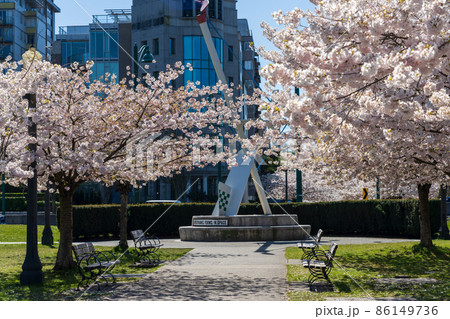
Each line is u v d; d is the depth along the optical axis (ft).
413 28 23.82
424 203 59.11
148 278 43.21
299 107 25.29
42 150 39.96
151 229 100.78
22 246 77.51
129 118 48.11
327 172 52.39
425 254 56.34
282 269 47.70
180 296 34.09
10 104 38.91
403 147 34.86
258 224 87.35
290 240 84.89
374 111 28.63
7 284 40.73
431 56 21.66
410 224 88.84
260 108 27.17
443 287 36.17
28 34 301.22
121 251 66.18
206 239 85.20
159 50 201.67
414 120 27.53
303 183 176.65
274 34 39.70
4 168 37.11
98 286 37.35
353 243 77.15
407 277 42.27
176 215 101.35
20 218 142.61
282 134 42.27
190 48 200.95
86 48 237.04
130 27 216.74
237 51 211.82
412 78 23.71
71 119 44.93
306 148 51.70
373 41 24.40
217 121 52.21
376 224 96.12
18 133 41.06
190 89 51.93
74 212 94.99
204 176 192.13
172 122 45.88
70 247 49.26
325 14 28.60
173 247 74.23
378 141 33.27
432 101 23.53
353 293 34.47
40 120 40.65
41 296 35.32
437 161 34.99
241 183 91.66
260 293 34.96
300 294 34.14
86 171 46.16
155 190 194.39
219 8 203.92
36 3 316.19
